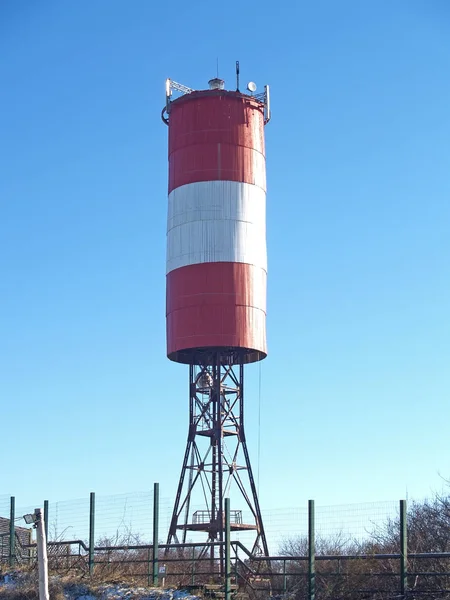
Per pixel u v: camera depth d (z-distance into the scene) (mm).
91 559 38562
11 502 42750
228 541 34719
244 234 52438
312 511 33938
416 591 31344
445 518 40062
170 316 52438
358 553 37188
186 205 52875
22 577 38969
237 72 55406
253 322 51688
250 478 51812
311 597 32938
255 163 53906
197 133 53625
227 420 52438
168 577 38031
